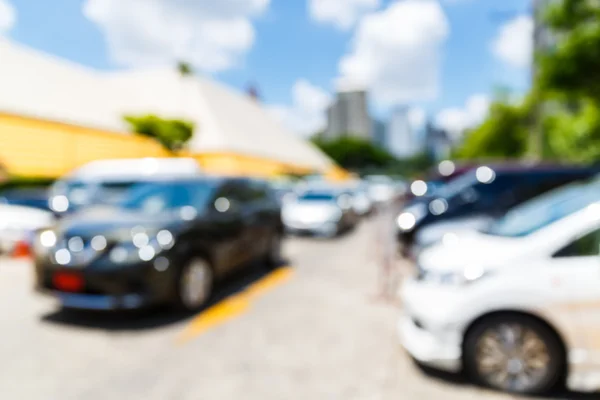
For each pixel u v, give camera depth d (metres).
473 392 3.14
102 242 4.37
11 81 26.44
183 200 5.72
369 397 3.07
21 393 3.12
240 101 71.44
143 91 54.94
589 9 12.25
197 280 5.09
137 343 4.05
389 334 4.32
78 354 3.79
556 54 12.66
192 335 4.26
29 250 8.33
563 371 3.03
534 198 6.47
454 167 9.06
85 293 4.36
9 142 19.84
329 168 81.44
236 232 6.11
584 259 3.01
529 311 3.02
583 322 2.91
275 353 3.84
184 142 34.56
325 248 10.30
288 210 12.58
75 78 34.69
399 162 147.62
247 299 5.61
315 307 5.25
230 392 3.13
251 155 48.84
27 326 4.50
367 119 171.38
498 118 43.47
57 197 9.43
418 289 3.46
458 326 3.19
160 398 3.05
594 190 4.06
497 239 3.70
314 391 3.16
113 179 9.62
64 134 23.59
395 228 6.79
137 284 4.35
